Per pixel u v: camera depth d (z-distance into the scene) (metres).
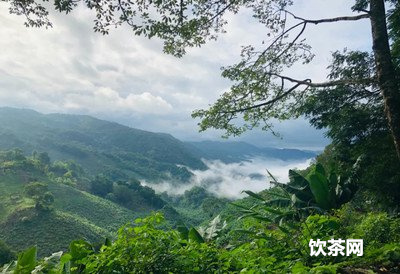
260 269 3.78
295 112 11.68
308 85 10.34
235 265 4.05
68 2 6.19
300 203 11.29
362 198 14.29
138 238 3.87
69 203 128.00
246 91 10.76
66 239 90.25
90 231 98.25
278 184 12.70
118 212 135.75
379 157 13.20
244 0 9.33
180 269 3.71
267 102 10.88
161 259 3.70
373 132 14.51
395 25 13.51
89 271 3.56
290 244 5.12
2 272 3.50
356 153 14.59
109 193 160.75
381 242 6.55
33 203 106.38
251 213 7.81
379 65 8.62
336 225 5.75
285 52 10.52
